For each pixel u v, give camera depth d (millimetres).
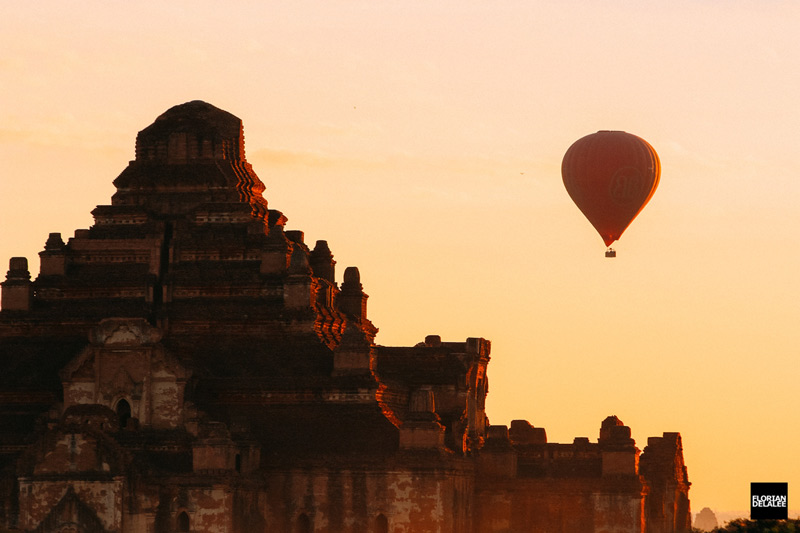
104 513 190000
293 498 199500
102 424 196875
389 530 197125
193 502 190750
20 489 191625
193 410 199750
